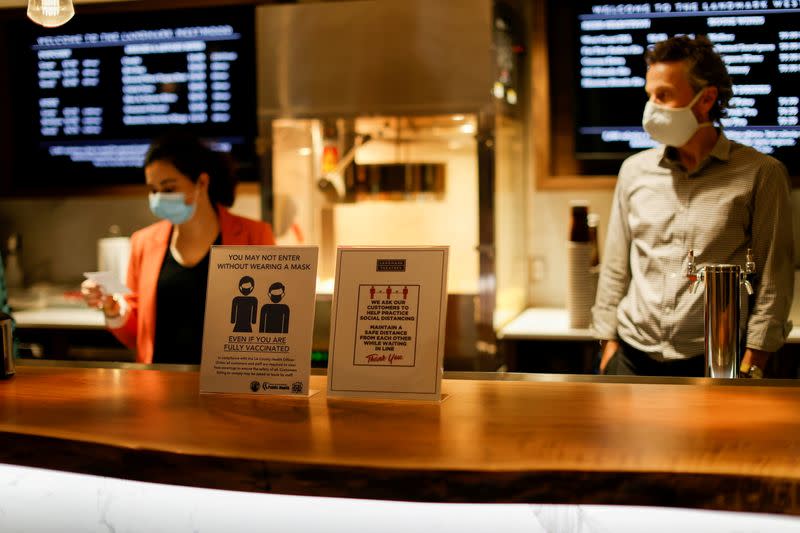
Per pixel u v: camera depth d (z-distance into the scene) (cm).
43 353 373
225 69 414
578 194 397
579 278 333
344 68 339
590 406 153
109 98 427
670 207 253
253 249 172
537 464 120
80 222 450
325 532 138
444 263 162
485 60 324
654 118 248
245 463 126
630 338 262
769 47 356
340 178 345
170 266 263
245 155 417
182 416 150
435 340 160
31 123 436
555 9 388
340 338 166
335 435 137
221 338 171
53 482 150
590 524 131
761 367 238
